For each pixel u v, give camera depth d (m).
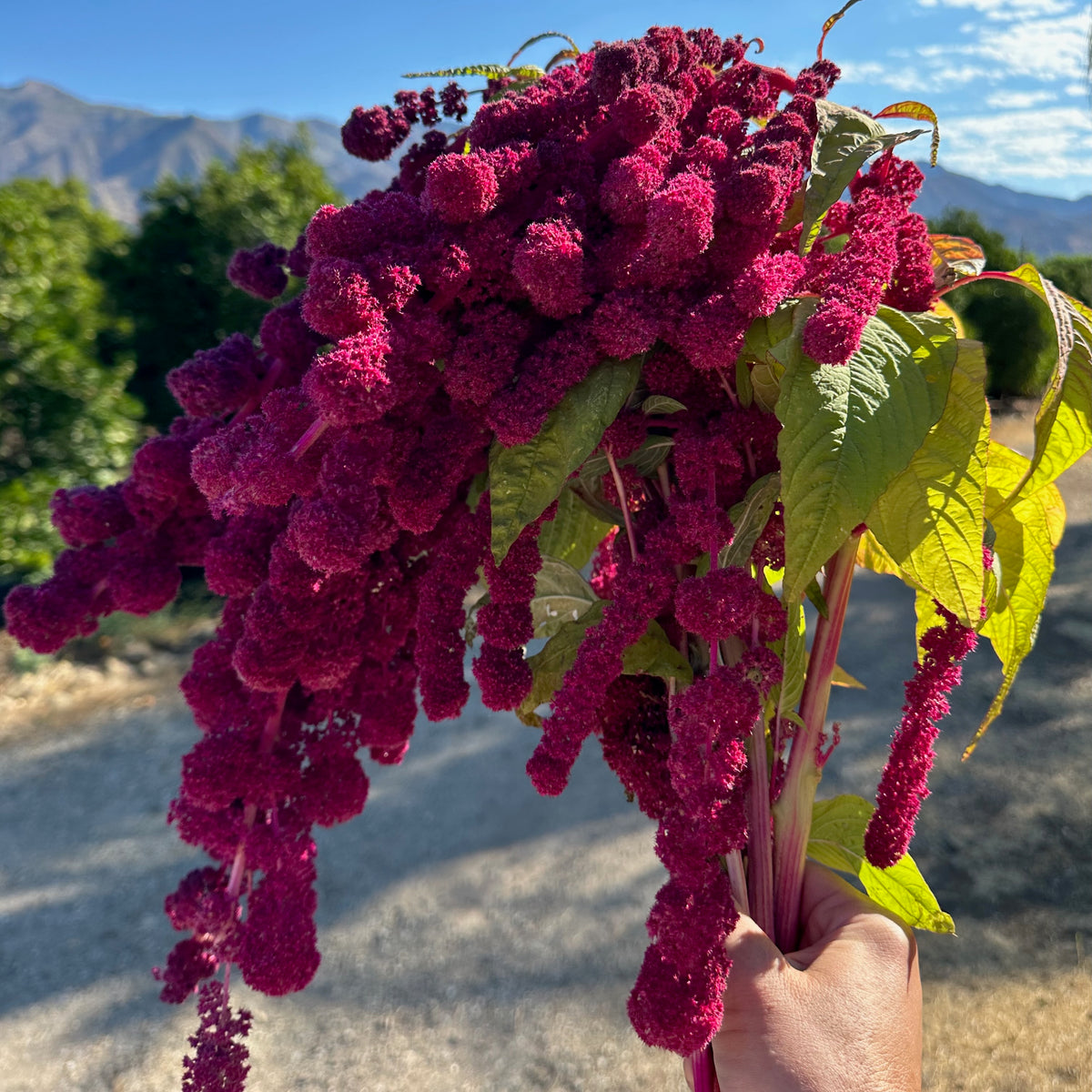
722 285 0.65
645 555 0.71
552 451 0.64
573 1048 2.93
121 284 7.51
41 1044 3.10
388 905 3.61
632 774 0.88
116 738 4.80
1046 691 4.47
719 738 0.67
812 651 0.94
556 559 1.03
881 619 5.36
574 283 0.60
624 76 0.64
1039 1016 2.79
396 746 0.86
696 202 0.58
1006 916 3.20
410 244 0.62
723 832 0.67
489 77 0.83
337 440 0.63
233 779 0.72
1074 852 3.42
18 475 5.99
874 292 0.61
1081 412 0.70
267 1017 3.17
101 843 4.07
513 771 4.37
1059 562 5.86
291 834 0.75
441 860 3.84
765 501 0.72
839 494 0.59
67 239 6.95
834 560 0.91
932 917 1.12
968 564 0.64
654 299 0.63
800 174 0.67
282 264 0.86
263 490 0.60
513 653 0.71
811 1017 0.93
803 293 0.68
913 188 0.73
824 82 0.74
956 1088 2.62
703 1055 0.97
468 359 0.62
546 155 0.65
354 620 0.72
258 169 7.85
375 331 0.57
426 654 0.70
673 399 0.73
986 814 3.70
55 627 0.74
